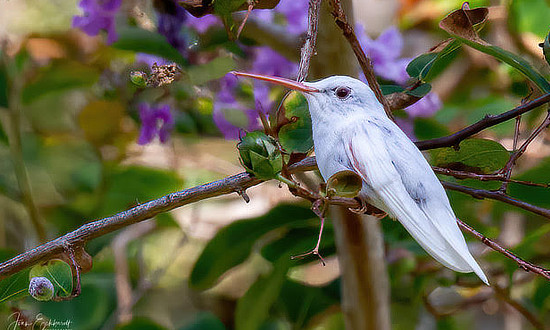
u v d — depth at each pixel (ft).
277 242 6.77
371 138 6.43
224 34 6.70
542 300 6.82
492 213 6.79
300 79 6.46
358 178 6.34
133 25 6.72
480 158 6.47
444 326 6.95
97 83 6.91
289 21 6.72
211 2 6.40
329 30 6.58
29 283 6.43
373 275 6.66
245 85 6.75
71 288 6.40
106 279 6.95
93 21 6.68
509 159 6.44
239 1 6.40
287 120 6.48
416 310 6.97
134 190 6.95
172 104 6.73
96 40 6.91
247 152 6.36
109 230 6.41
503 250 6.41
